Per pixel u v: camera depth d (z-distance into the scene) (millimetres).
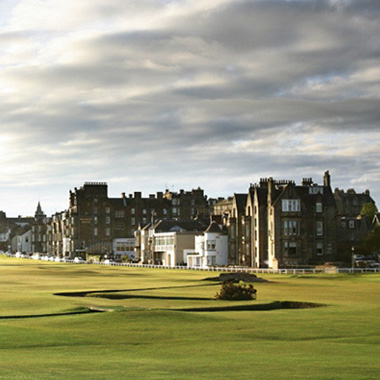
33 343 37812
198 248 178375
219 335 40906
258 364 31047
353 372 28969
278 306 59750
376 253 159750
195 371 29391
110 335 40719
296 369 29688
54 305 56781
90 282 95938
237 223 168750
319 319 48375
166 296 67562
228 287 64312
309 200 158000
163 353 34656
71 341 38562
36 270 141250
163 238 197125
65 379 27672
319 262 151625
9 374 28703
